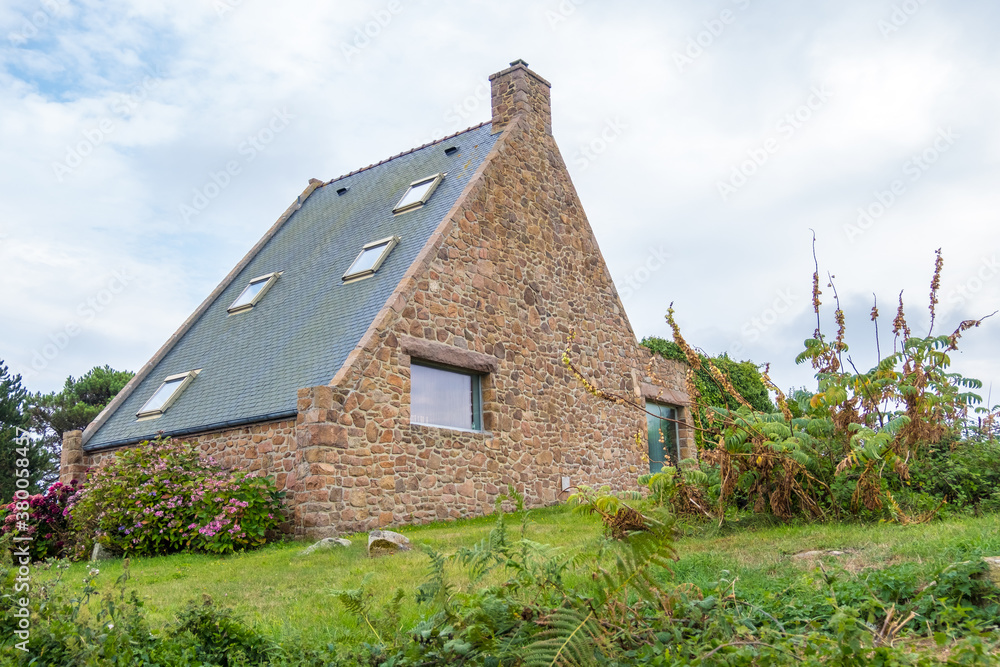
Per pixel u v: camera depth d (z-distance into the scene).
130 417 14.92
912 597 4.37
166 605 6.18
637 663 3.50
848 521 7.94
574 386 16.02
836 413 8.55
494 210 14.77
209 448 12.88
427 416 12.90
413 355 12.47
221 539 10.67
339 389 11.23
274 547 10.54
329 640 4.42
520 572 4.27
